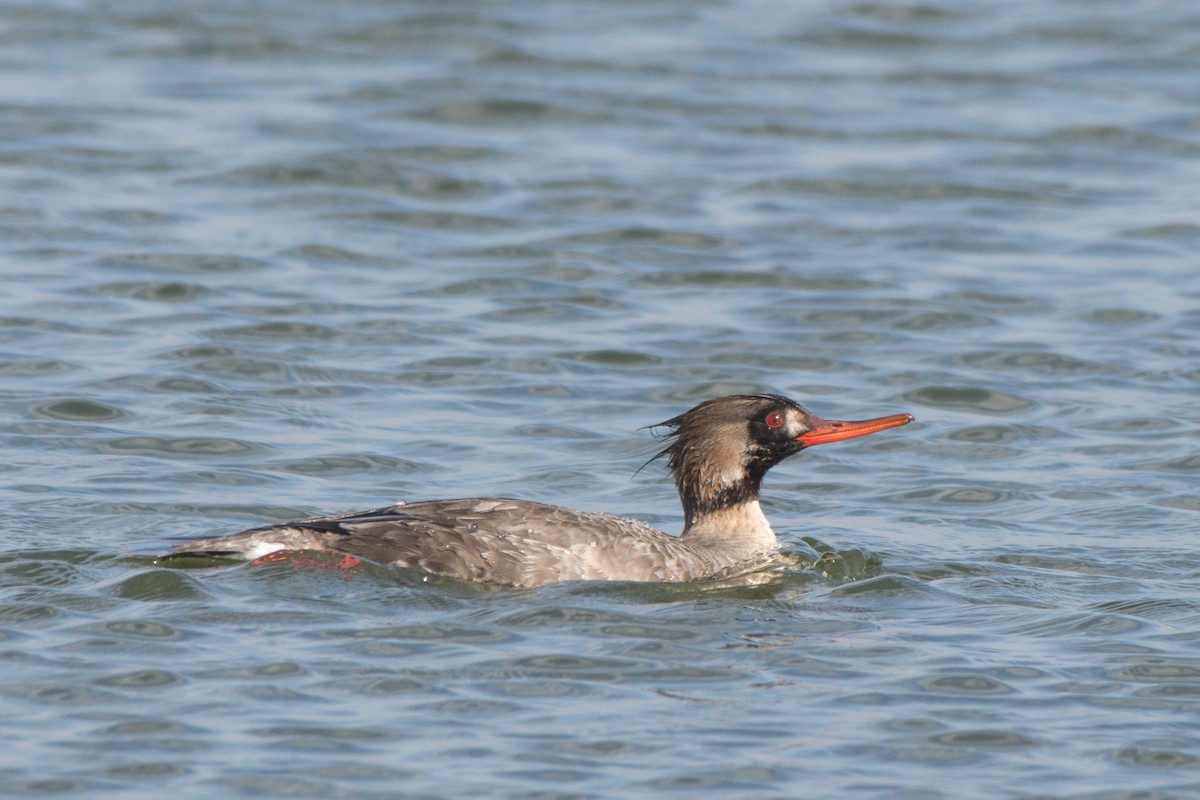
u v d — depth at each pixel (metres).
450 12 34.62
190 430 17.47
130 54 31.44
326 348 20.16
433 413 18.41
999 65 32.41
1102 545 15.09
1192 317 21.72
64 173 25.58
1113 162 27.94
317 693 11.11
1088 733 10.98
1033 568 14.45
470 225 24.78
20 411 17.75
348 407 18.45
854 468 17.45
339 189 25.73
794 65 32.25
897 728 10.97
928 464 17.52
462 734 10.65
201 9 34.31
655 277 23.03
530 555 13.57
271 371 19.38
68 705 10.80
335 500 15.76
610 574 13.71
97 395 18.30
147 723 10.60
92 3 34.38
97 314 20.80
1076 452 17.75
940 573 14.30
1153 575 14.25
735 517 14.95
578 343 20.69
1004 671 11.97
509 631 12.37
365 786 9.96
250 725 10.63
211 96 29.44
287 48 32.19
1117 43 33.72
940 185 26.72
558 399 18.98
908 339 21.08
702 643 12.37
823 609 13.29
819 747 10.67
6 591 12.62
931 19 35.03
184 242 23.36
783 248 24.14
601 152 27.75
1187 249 24.28
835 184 26.67
